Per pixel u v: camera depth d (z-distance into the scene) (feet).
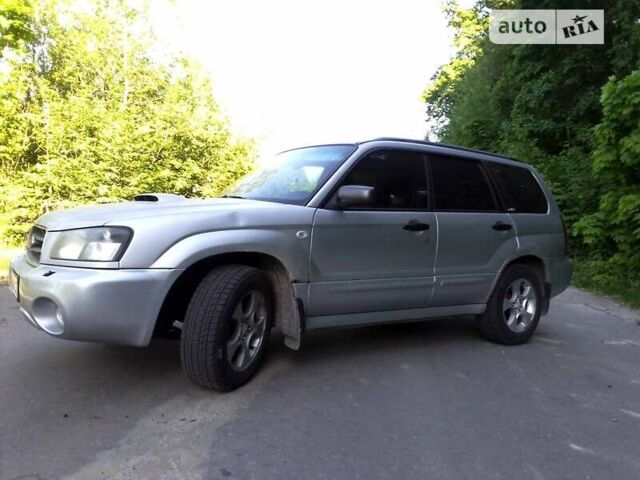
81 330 11.21
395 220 15.26
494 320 17.85
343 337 18.21
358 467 9.91
